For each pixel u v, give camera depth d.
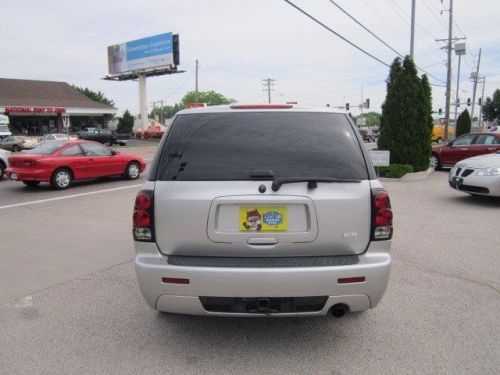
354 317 4.00
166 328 3.81
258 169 3.17
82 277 5.11
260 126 3.36
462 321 3.92
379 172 14.41
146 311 4.16
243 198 3.10
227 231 3.14
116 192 11.98
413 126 15.26
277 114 3.42
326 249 3.18
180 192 3.14
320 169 3.20
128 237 7.00
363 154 3.32
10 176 12.53
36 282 4.96
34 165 12.12
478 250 6.10
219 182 3.15
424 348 3.46
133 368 3.20
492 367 3.19
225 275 3.01
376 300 3.19
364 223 3.18
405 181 13.60
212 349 3.46
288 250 3.16
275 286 3.01
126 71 60.47
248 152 3.25
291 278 3.01
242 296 3.04
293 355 3.37
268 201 3.10
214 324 3.88
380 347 3.48
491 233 7.03
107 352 3.42
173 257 3.18
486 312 4.10
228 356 3.36
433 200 10.10
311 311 3.14
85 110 54.94
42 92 55.72
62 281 4.98
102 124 59.78
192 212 3.12
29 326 3.86
